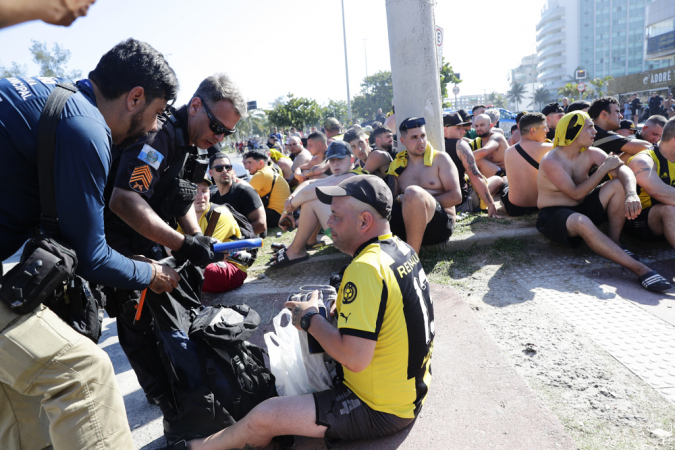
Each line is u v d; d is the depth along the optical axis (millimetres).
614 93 52219
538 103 118562
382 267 1868
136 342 2389
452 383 2389
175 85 1791
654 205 3865
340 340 1854
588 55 122875
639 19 116312
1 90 1494
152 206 2258
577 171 4023
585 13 121125
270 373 2293
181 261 2295
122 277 1758
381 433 2020
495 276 3703
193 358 2135
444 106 21641
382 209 1998
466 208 5316
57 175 1487
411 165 4457
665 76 42281
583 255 3932
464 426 2074
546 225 3980
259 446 2037
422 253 4203
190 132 2254
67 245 1544
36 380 1508
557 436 1938
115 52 1692
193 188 2320
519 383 2311
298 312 2051
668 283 3205
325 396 2000
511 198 4922
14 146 1476
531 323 2914
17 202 1554
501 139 6457
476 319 3004
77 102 1548
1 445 1801
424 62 4863
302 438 2205
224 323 2156
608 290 3295
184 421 2113
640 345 2549
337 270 4195
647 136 5117
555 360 2502
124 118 1722
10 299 1415
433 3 4891
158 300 2168
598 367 2396
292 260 4293
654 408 2059
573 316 2953
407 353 1946
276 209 6473
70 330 1582
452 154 5203
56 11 728
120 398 1693
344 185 2014
